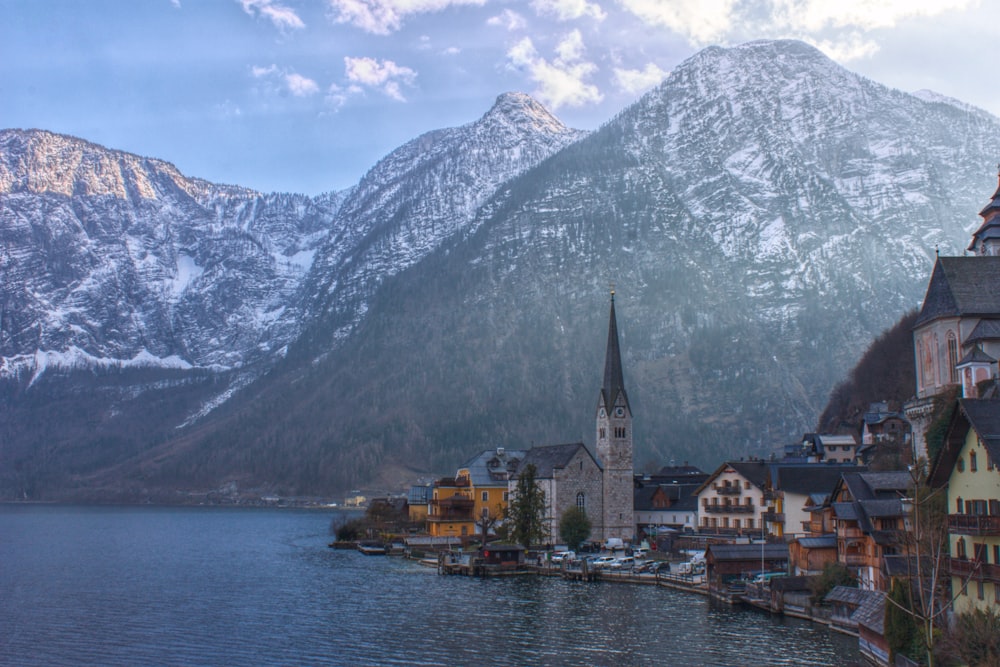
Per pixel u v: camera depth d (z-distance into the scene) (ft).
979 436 282.77
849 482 433.07
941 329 418.92
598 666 340.80
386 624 419.95
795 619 421.18
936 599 309.83
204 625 421.18
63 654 366.43
